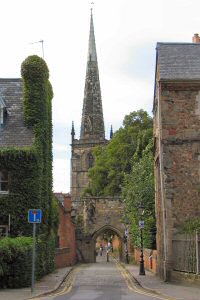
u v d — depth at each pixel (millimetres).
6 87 32969
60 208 48969
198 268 21359
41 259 27984
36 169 28109
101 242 112750
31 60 30438
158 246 29672
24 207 27688
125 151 68250
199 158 25609
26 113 29938
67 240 52094
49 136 34094
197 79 25828
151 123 69688
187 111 25891
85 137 111188
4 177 28500
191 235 22297
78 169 110312
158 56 27359
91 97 112500
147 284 23312
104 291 20719
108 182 72500
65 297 17922
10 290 20062
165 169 25516
